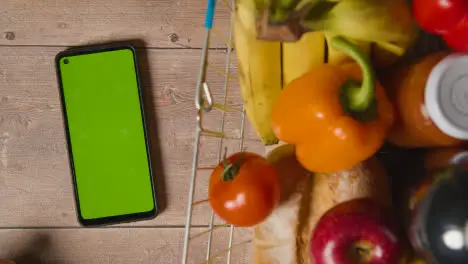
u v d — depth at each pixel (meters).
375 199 0.61
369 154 0.58
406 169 0.62
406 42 0.58
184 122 0.72
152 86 0.72
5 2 0.72
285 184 0.63
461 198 0.52
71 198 0.73
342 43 0.54
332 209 0.59
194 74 0.72
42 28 0.72
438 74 0.56
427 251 0.53
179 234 0.73
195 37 0.72
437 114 0.56
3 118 0.73
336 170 0.60
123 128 0.72
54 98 0.73
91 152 0.72
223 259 0.72
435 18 0.55
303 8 0.52
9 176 0.73
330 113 0.57
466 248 0.51
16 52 0.72
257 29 0.53
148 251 0.73
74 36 0.72
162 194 0.73
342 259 0.57
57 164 0.73
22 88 0.72
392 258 0.57
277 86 0.61
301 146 0.61
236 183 0.60
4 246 0.73
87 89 0.72
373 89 0.55
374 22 0.54
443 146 0.59
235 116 0.72
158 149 0.73
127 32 0.72
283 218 0.63
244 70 0.60
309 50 0.59
